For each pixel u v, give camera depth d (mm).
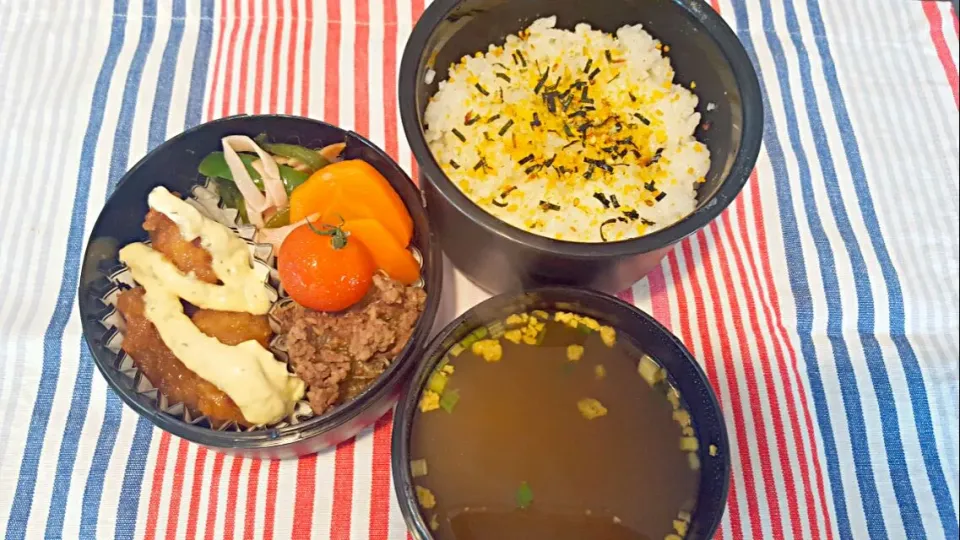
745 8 420
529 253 304
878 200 389
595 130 348
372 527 321
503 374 321
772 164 391
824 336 365
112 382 292
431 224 331
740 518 329
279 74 389
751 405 347
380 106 387
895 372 357
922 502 338
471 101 344
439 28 315
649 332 318
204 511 319
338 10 404
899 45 420
